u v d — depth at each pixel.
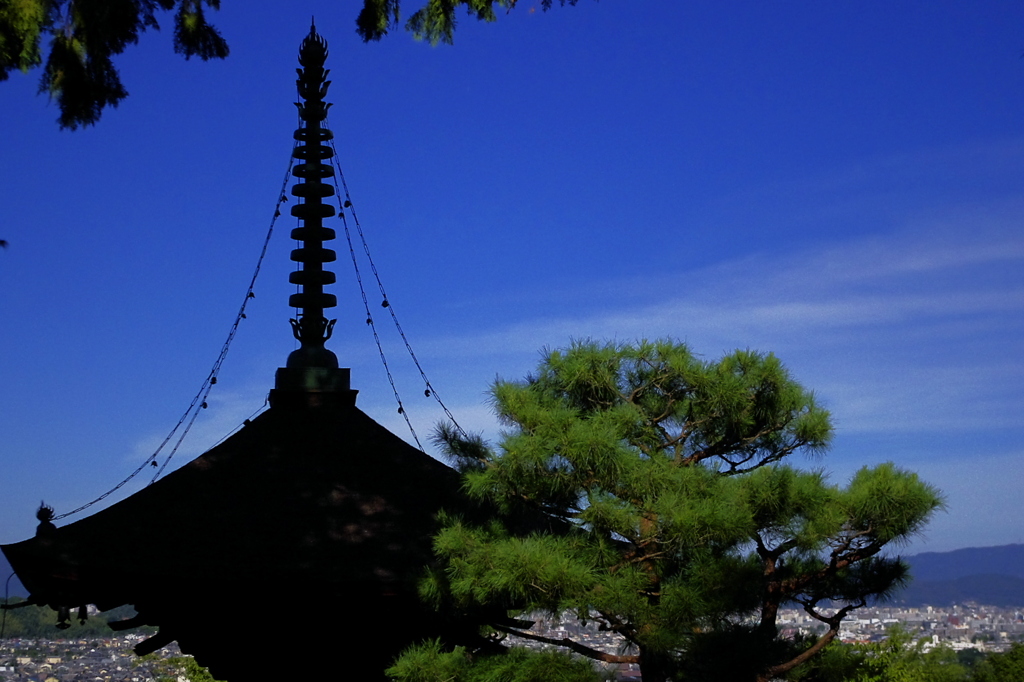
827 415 13.39
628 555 12.05
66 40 12.61
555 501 12.19
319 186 15.87
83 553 12.71
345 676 13.09
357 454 14.58
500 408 12.05
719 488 11.90
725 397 13.02
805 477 12.69
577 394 13.37
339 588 12.35
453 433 12.94
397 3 13.88
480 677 11.54
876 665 21.75
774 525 12.70
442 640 13.15
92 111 13.15
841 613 13.61
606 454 11.37
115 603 13.07
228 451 14.52
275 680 13.12
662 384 13.39
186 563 12.52
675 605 11.44
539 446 11.34
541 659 11.60
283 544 12.86
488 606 12.59
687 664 11.81
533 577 10.91
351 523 13.30
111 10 12.38
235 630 12.99
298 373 15.16
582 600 10.95
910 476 12.63
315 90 16.17
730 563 11.84
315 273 15.62
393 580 12.35
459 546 11.51
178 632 13.36
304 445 14.57
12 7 11.39
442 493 14.13
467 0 13.70
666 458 12.59
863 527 12.72
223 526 13.16
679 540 11.28
